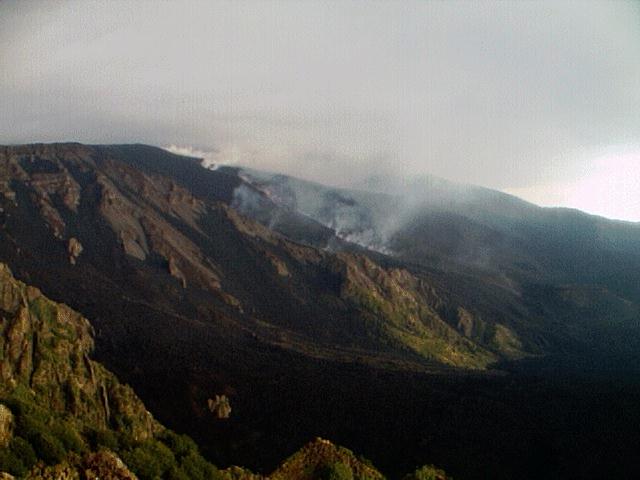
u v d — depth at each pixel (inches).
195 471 3395.7
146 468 3120.1
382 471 6304.1
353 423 7755.9
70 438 3009.4
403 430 7480.3
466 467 6471.5
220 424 7475.4
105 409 5068.9
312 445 3516.2
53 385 4837.6
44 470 2640.3
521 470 6496.1
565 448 6958.7
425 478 3969.0
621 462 6609.3
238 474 3651.6
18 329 5177.2
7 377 4581.7
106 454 2797.7
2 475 2431.1
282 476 3316.9
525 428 7573.8
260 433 7288.4
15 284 7022.6
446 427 7583.7
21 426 2888.8
